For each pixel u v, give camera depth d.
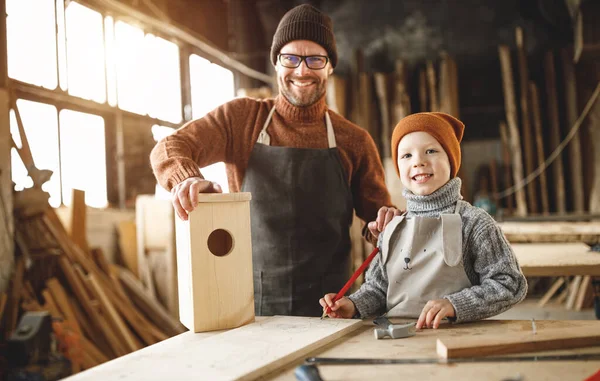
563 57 6.53
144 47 5.80
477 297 1.36
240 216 1.46
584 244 2.99
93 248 4.44
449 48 7.04
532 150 6.51
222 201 1.42
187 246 1.42
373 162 2.09
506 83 6.57
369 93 6.95
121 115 5.31
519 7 6.81
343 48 7.32
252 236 1.96
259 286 1.96
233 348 1.19
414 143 1.50
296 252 1.93
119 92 5.38
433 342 1.24
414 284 1.47
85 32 4.98
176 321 4.63
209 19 7.00
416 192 1.52
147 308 4.52
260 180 1.94
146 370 1.05
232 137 1.99
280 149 1.94
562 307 5.10
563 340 1.17
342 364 1.09
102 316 3.82
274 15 7.30
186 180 1.49
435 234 1.46
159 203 4.91
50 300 3.48
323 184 1.95
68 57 4.76
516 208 6.56
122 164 5.27
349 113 7.00
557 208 6.37
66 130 4.70
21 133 3.85
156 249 4.94
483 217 1.44
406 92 6.92
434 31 7.07
